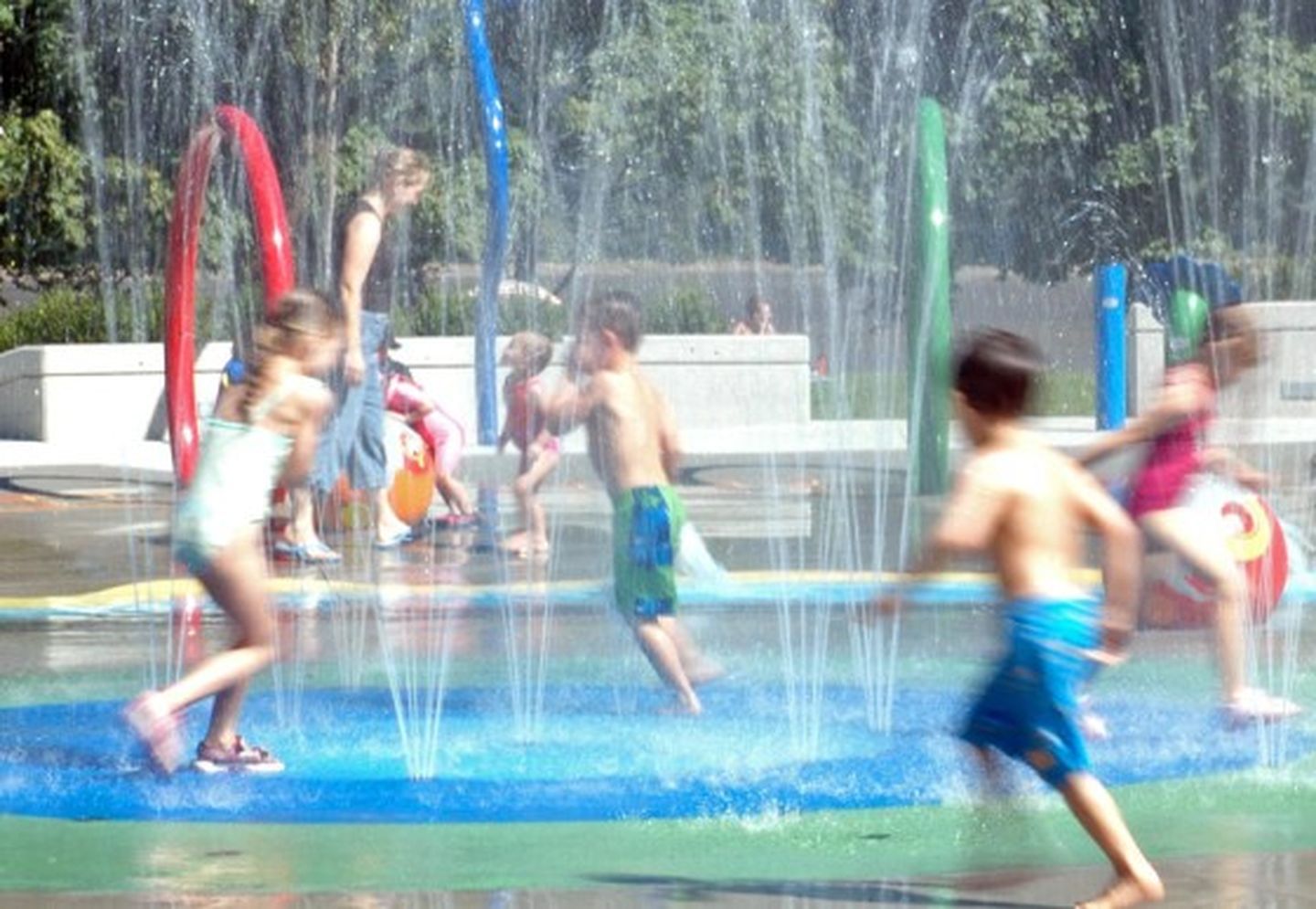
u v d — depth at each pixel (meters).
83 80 29.69
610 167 36.00
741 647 13.67
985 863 8.10
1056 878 7.87
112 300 33.00
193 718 11.13
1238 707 10.67
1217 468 11.27
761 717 11.23
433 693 12.08
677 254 36.91
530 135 34.72
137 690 12.37
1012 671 7.35
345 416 18.42
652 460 11.38
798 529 20.55
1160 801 9.16
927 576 7.48
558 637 14.34
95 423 31.59
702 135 36.06
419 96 34.12
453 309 33.84
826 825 8.75
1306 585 16.06
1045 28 37.50
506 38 34.78
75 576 17.45
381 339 18.84
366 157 33.09
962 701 11.62
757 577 16.92
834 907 7.47
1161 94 37.66
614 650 13.77
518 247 34.97
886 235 35.03
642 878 7.90
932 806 9.10
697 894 7.64
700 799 9.18
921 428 21.64
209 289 32.72
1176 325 15.66
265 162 15.27
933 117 21.42
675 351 33.16
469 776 9.73
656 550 11.31
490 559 18.53
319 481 18.30
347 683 12.47
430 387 31.66
